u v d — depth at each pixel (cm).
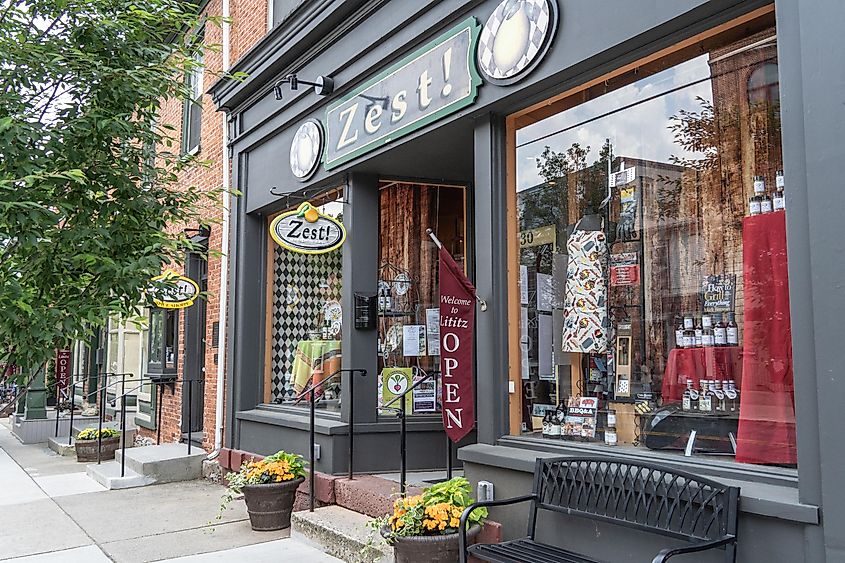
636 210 429
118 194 448
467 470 462
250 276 813
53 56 425
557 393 455
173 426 1004
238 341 808
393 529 432
